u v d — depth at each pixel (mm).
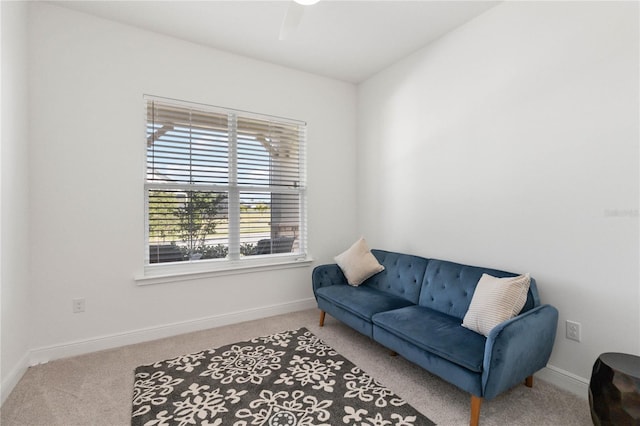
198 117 3047
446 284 2500
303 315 3434
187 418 1751
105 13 2545
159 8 2480
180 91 2928
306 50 3143
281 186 3543
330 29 2768
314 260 3699
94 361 2395
